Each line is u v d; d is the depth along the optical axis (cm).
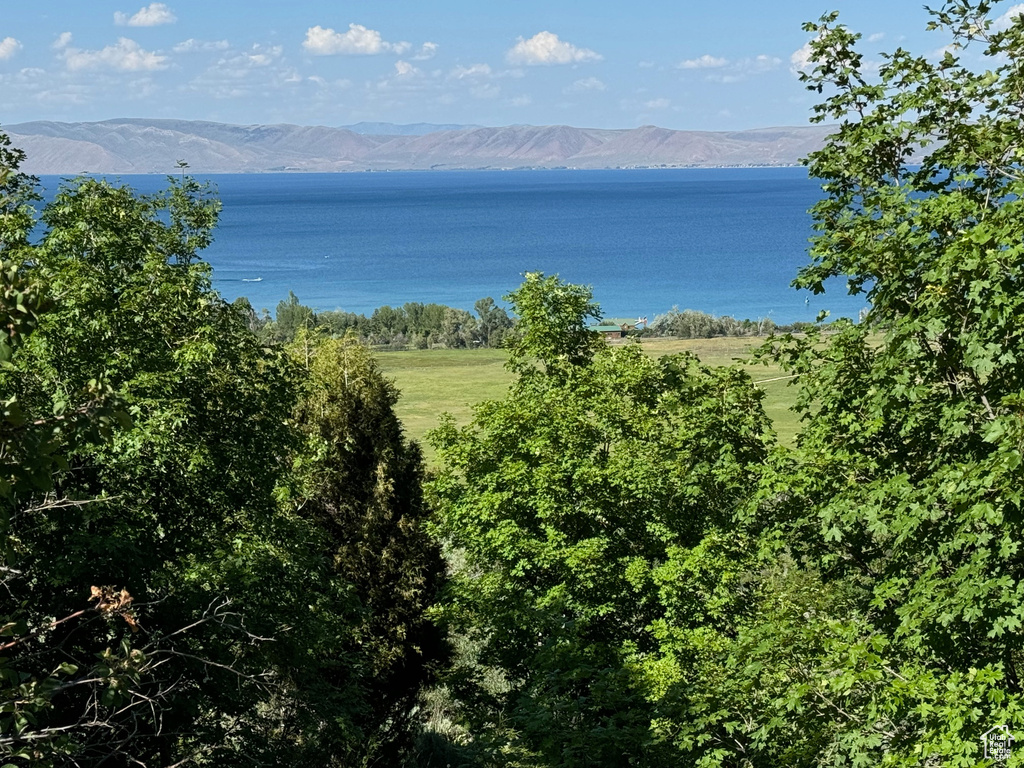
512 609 2120
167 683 1544
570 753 1581
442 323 13975
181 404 1666
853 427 1435
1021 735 948
